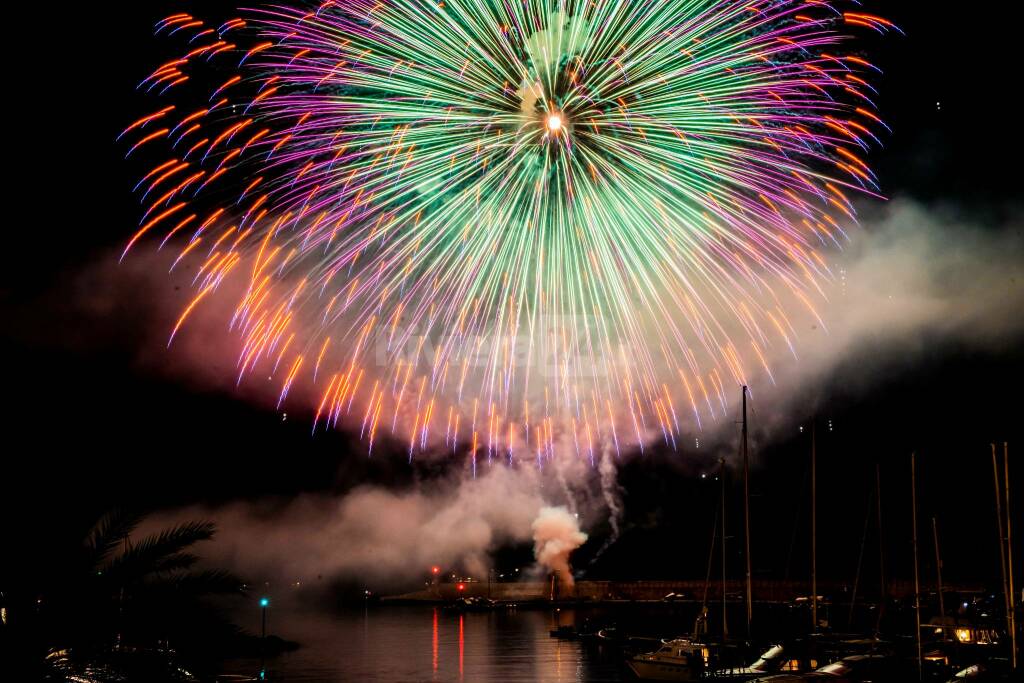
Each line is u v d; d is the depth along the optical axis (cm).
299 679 6788
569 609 16475
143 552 1312
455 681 6575
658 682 5262
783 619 6756
